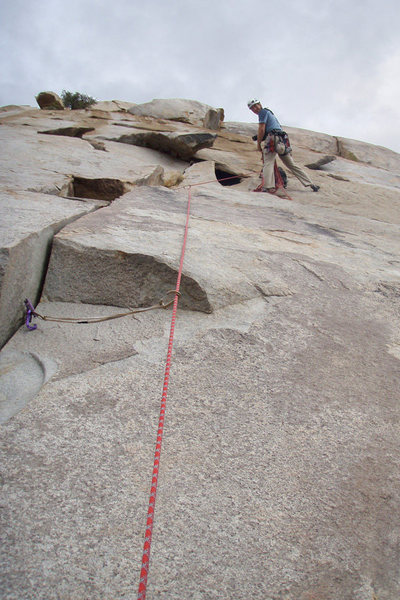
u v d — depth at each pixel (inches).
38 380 81.9
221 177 395.9
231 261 130.5
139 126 434.0
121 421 69.9
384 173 469.7
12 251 94.0
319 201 298.4
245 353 93.1
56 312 106.7
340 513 57.2
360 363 95.3
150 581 45.8
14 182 179.8
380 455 68.7
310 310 116.5
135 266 112.0
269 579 47.8
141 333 98.1
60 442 63.9
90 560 47.1
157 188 217.5
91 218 138.9
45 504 53.2
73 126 390.0
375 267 156.6
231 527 53.4
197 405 75.8
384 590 48.1
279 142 288.8
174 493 57.3
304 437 70.8
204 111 570.9
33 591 43.0
